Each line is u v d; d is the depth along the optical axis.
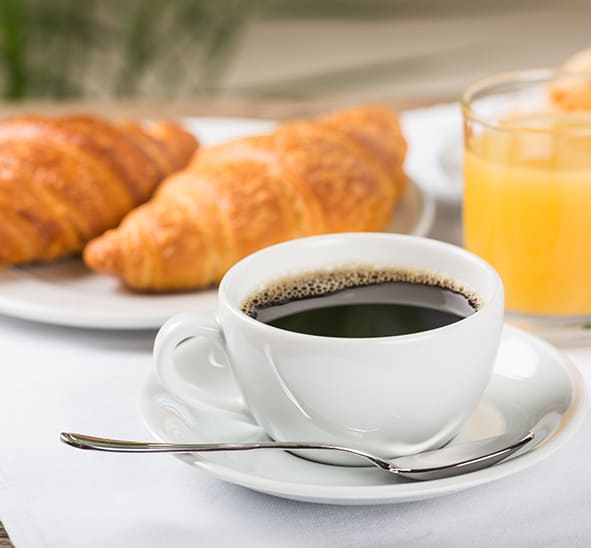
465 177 0.75
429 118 0.99
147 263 0.76
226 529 0.60
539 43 2.61
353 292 0.64
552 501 0.61
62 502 0.61
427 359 0.59
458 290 0.64
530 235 0.71
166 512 0.61
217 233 0.78
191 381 0.65
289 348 0.59
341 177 0.80
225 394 0.65
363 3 2.66
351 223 0.80
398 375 0.59
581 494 0.61
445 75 2.58
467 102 0.74
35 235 0.81
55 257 0.82
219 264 0.78
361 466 0.61
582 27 2.65
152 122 0.95
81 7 2.29
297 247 0.65
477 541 0.59
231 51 2.53
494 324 0.61
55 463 0.63
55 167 0.83
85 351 0.72
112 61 2.42
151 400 0.63
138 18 2.33
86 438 0.60
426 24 2.68
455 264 0.64
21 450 0.64
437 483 0.58
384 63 2.58
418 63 2.57
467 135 0.74
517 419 0.63
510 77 0.77
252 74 2.58
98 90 2.42
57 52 2.26
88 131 0.85
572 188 0.71
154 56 2.37
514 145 0.71
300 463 0.61
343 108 1.05
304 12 2.63
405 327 0.62
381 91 2.56
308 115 1.03
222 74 2.49
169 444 0.60
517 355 0.66
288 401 0.60
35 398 0.68
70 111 1.05
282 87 2.52
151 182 0.86
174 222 0.77
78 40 2.36
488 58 2.58
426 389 0.60
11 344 0.73
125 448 0.60
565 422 0.60
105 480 0.62
